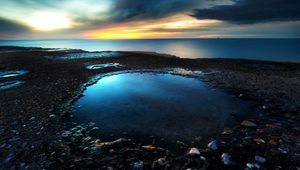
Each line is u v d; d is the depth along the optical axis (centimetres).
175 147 516
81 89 1070
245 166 431
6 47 5053
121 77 1414
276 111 741
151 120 688
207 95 971
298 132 572
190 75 1434
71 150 499
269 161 441
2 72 1535
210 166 434
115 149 505
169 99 918
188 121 676
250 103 845
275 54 5569
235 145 514
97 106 830
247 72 1497
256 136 557
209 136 571
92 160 454
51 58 2458
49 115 711
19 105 807
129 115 733
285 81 1177
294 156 454
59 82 1212
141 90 1077
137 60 2248
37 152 482
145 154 481
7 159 451
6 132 579
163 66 1842
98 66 1844
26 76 1387
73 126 641
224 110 771
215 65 1878
